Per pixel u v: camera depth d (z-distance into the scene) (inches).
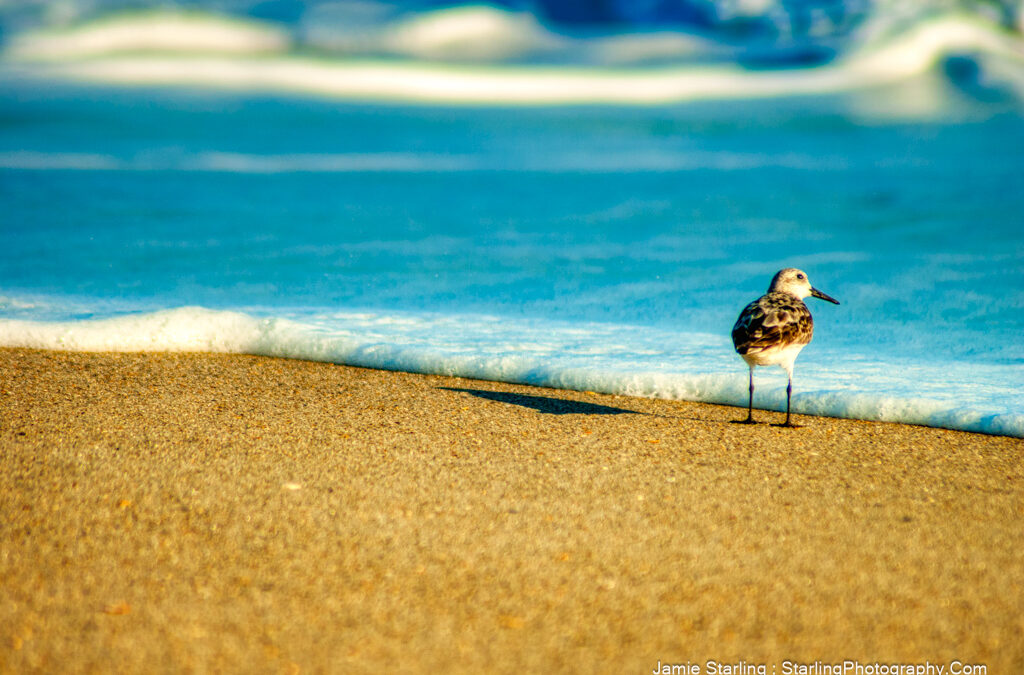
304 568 245.6
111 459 322.0
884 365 469.1
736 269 693.9
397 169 1275.8
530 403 417.1
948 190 1016.2
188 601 227.6
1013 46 2214.6
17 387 411.5
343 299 612.7
